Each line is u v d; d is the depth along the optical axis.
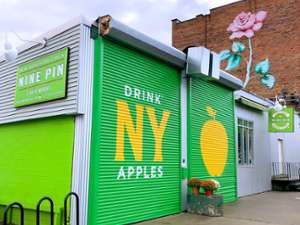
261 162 17.52
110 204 8.13
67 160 8.06
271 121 17.72
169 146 10.27
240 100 14.96
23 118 9.29
